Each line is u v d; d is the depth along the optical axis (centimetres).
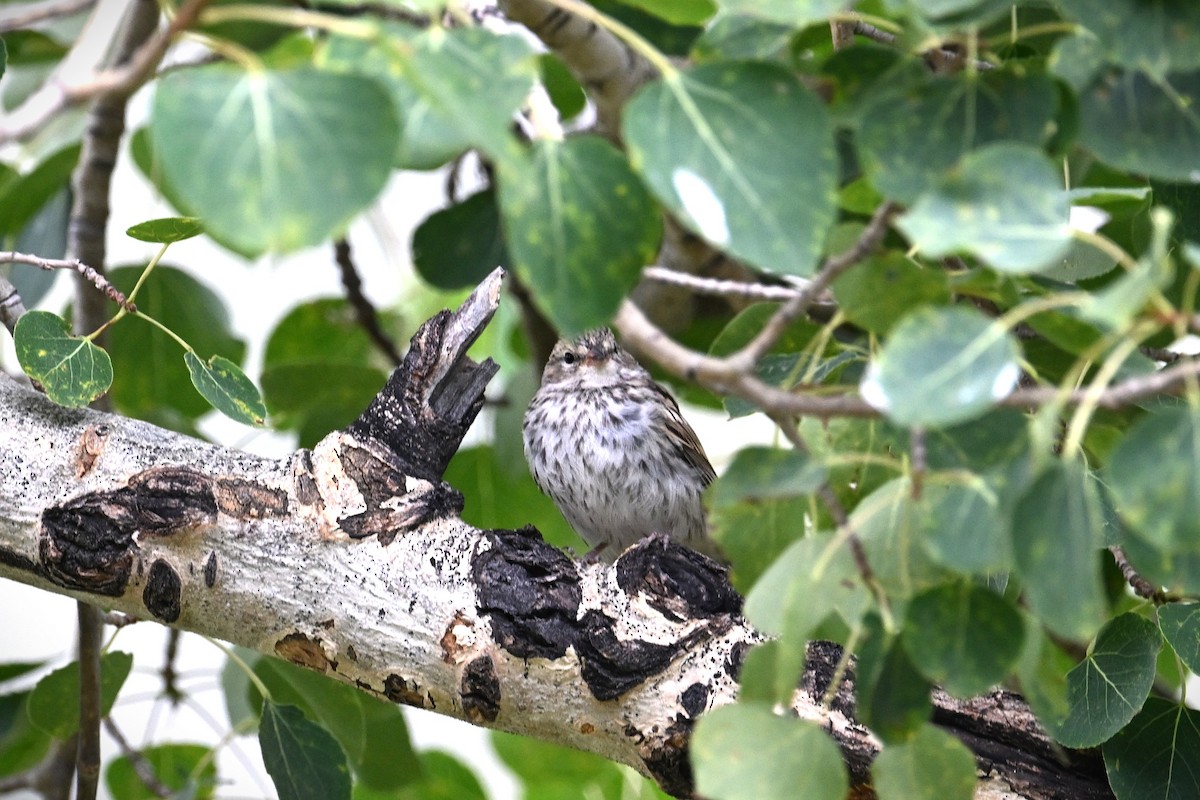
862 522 443
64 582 653
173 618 659
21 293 995
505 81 372
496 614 632
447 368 688
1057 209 376
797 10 413
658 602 635
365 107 354
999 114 425
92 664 801
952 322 377
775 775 432
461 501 664
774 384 627
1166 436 365
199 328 1055
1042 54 506
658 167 388
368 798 1092
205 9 348
